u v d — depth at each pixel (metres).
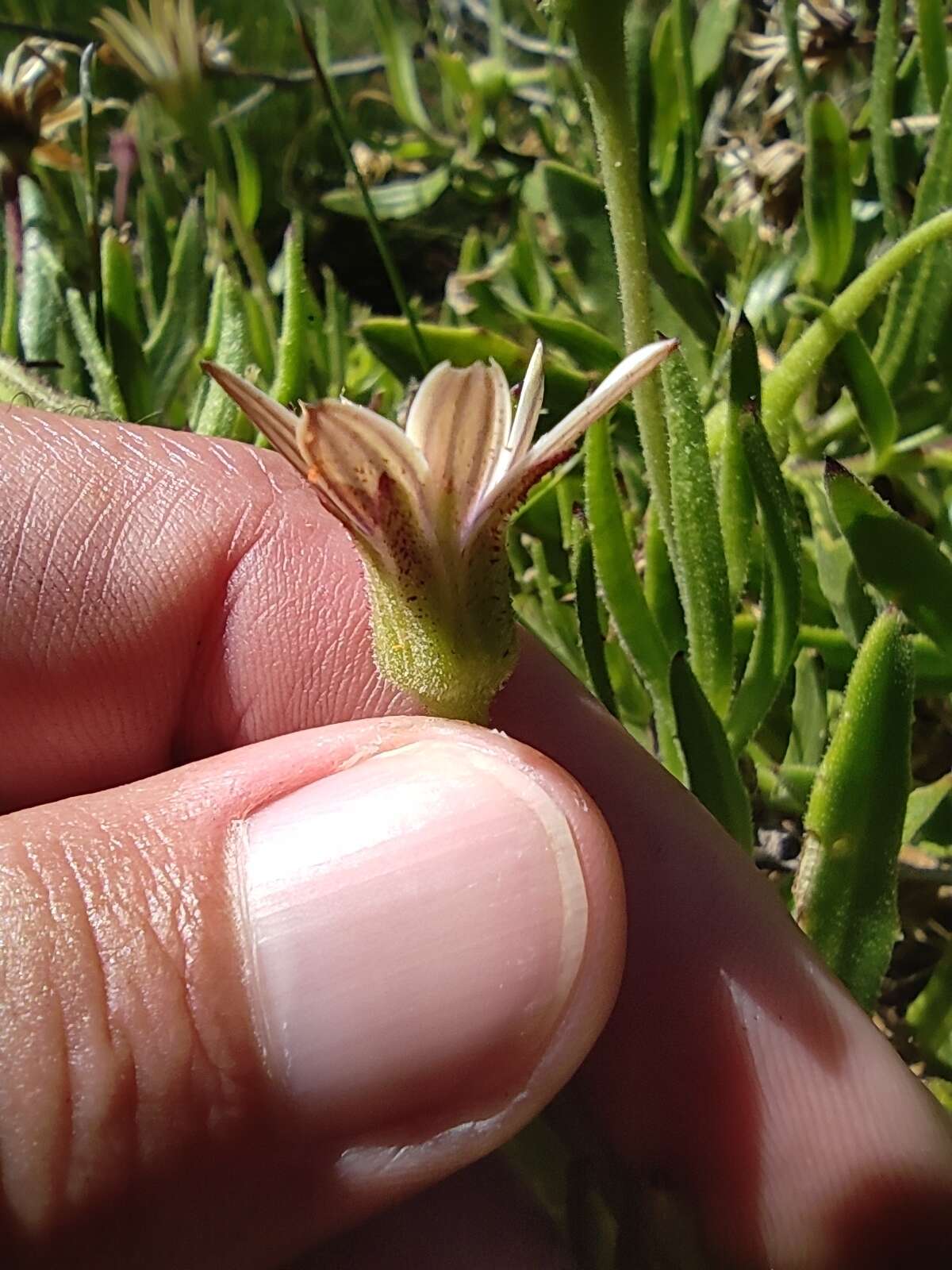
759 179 0.09
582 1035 0.05
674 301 0.08
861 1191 0.06
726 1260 0.06
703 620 0.06
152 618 0.07
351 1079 0.05
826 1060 0.06
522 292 0.10
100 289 0.09
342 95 0.17
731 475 0.06
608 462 0.06
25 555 0.07
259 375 0.09
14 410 0.07
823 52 0.10
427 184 0.13
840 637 0.07
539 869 0.05
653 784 0.07
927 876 0.07
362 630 0.08
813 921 0.06
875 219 0.09
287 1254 0.05
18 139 0.10
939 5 0.08
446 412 0.05
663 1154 0.06
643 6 0.08
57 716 0.07
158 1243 0.05
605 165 0.06
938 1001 0.06
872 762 0.05
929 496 0.07
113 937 0.05
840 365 0.07
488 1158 0.07
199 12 0.18
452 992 0.05
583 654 0.07
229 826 0.05
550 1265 0.07
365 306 0.16
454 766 0.05
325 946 0.05
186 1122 0.05
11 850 0.05
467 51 0.16
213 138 0.09
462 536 0.05
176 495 0.07
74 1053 0.05
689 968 0.06
